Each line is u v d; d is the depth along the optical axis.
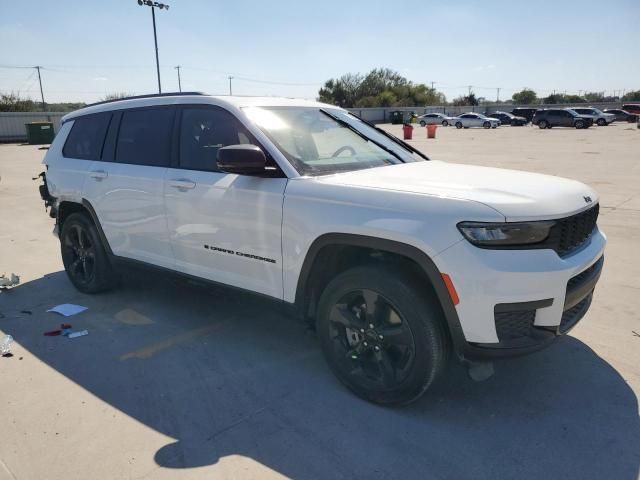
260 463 2.70
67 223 5.21
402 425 2.99
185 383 3.51
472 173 3.43
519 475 2.58
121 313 4.73
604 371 3.53
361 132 4.29
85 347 4.06
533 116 47.31
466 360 2.88
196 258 3.99
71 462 2.73
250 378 3.56
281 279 3.45
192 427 3.01
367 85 85.25
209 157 3.88
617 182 11.59
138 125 4.48
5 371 3.70
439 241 2.71
